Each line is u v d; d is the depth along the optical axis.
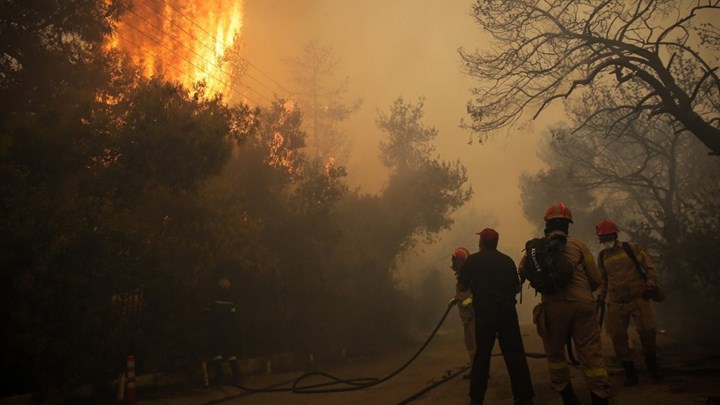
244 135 10.75
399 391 8.62
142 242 8.34
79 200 7.73
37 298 6.99
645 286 7.26
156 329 8.87
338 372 12.55
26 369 7.27
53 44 10.23
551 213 5.75
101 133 8.56
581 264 5.45
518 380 5.82
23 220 7.12
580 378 7.79
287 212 12.91
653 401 5.84
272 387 10.05
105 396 8.04
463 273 6.29
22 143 7.93
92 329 7.63
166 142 8.84
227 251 10.02
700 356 9.23
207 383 9.43
